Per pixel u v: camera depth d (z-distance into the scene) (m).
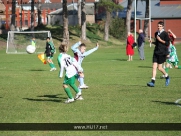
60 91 29.98
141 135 17.36
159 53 30.89
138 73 43.06
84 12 111.94
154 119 20.23
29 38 97.19
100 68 49.31
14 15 110.25
